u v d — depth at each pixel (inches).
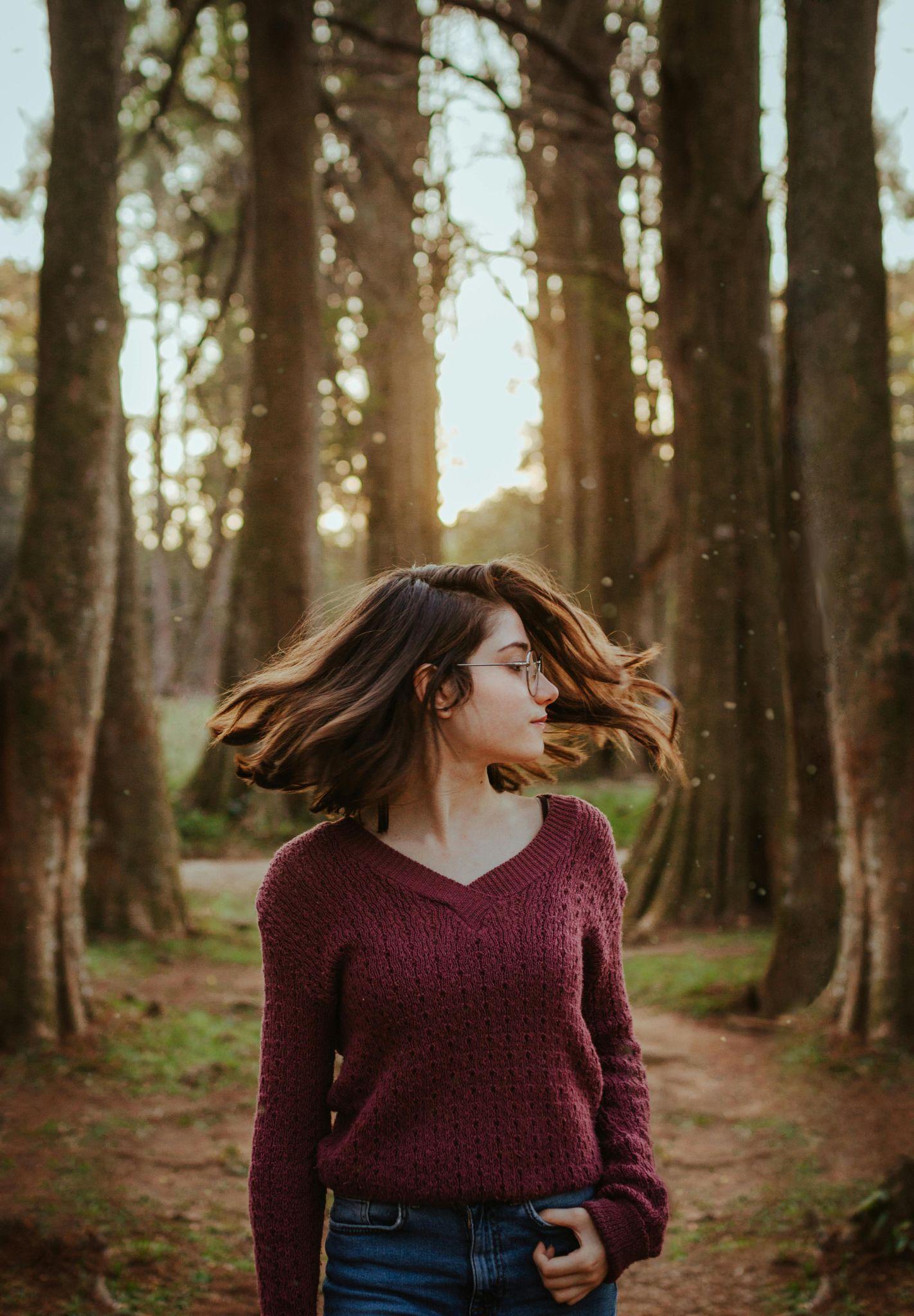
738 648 406.3
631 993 322.0
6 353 1337.4
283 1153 70.4
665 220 400.2
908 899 234.8
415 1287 66.7
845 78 217.6
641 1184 69.7
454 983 67.2
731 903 402.3
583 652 82.4
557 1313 67.1
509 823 74.9
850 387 221.5
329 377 928.3
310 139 575.8
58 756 255.4
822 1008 257.6
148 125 521.3
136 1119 216.8
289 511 583.2
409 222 890.1
